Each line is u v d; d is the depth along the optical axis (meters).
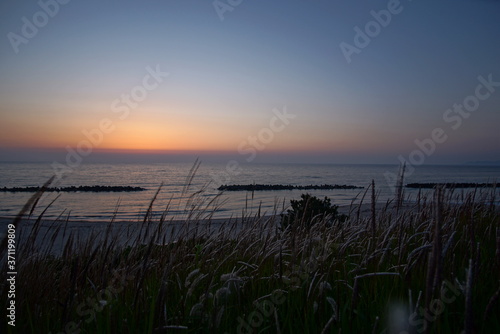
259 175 107.06
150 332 1.95
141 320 2.29
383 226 3.97
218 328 2.14
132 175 89.62
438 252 1.57
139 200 21.27
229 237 4.03
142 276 2.33
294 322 2.30
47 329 2.22
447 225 3.19
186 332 2.10
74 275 2.14
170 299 2.63
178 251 3.31
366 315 2.29
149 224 2.88
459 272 2.60
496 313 2.19
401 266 2.76
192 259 3.62
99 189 43.66
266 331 2.28
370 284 2.62
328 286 2.43
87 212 21.47
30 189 45.62
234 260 3.38
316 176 105.62
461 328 2.08
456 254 3.04
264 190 46.81
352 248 3.62
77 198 33.75
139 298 2.42
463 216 4.15
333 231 4.01
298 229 3.47
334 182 77.00
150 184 58.38
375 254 2.99
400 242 2.93
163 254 3.32
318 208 6.87
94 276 2.98
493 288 2.37
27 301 2.51
